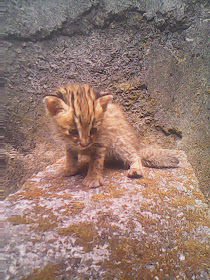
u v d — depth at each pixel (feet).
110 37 1.50
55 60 1.48
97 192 0.95
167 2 1.44
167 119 1.54
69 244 0.72
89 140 0.94
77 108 0.90
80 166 1.16
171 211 0.86
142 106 1.54
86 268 0.66
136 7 1.44
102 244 0.72
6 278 0.62
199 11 1.45
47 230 0.75
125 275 0.65
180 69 1.52
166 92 1.55
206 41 1.46
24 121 1.44
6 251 0.68
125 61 1.52
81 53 1.50
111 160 1.19
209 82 1.48
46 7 1.39
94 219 0.81
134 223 0.80
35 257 0.68
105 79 1.52
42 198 0.90
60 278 0.63
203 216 0.84
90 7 1.42
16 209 0.84
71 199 0.90
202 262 0.69
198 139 1.47
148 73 1.54
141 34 1.50
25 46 1.43
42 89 1.46
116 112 1.18
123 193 0.94
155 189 0.97
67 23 1.44
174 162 1.15
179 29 1.49
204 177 1.38
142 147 1.28
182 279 0.65
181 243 0.74
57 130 0.99
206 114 1.48
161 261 0.68
